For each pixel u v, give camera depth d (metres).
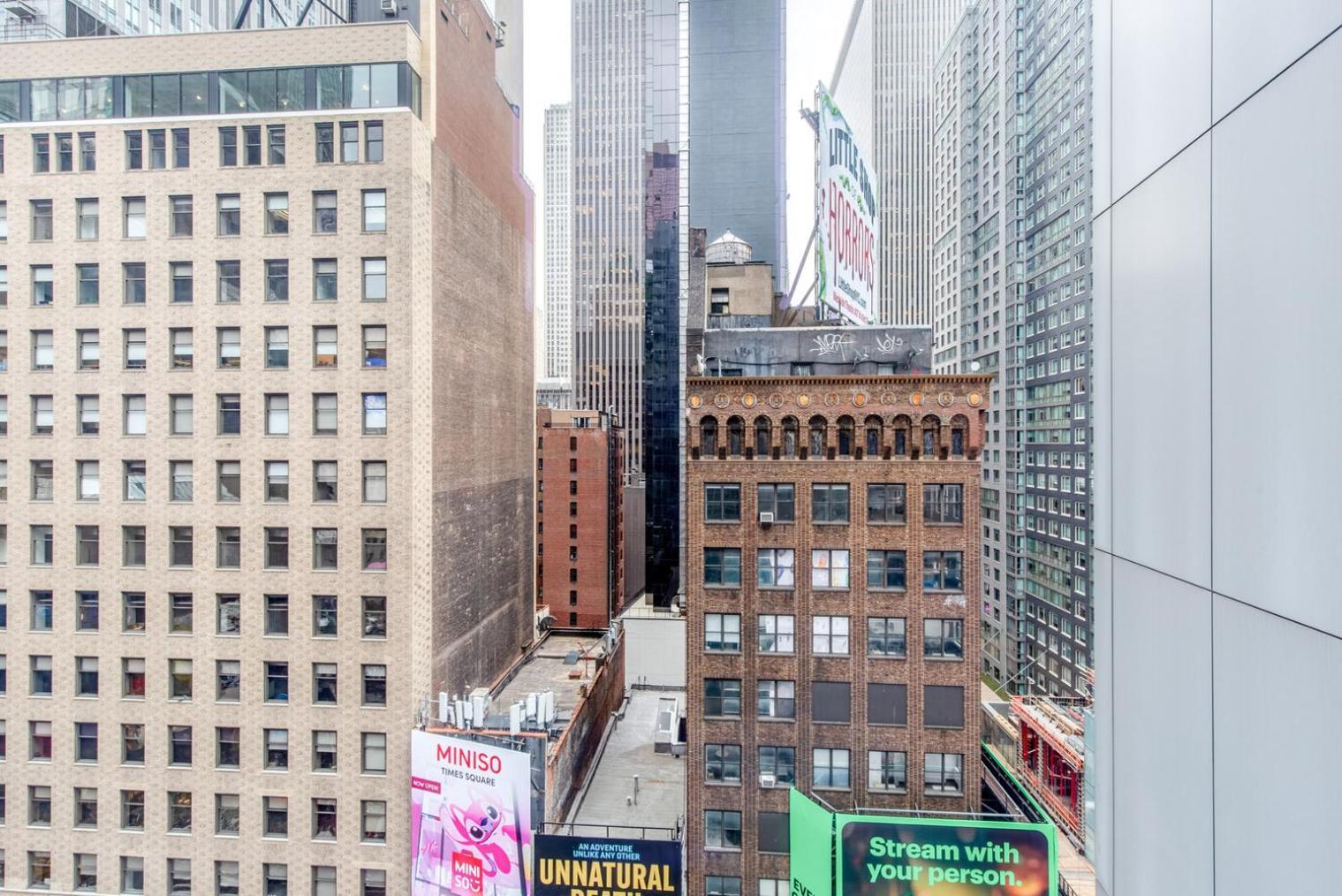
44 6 47.00
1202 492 7.42
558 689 53.19
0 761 39.91
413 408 39.16
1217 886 7.20
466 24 47.31
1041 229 78.00
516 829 35.88
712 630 37.19
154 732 39.28
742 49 87.25
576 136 146.50
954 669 35.94
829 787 36.44
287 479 39.25
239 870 39.12
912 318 153.25
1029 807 46.41
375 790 38.59
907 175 154.12
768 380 36.56
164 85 40.28
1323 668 5.56
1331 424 5.45
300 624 38.97
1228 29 6.78
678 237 122.31
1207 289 7.25
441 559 43.25
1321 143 5.54
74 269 39.81
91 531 39.81
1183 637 7.87
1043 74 77.81
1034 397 78.88
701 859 36.88
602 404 144.75
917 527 36.12
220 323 39.28
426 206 40.94
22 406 40.00
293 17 85.12
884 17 155.75
